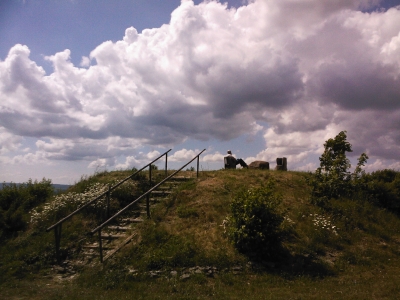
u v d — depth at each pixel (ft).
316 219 36.86
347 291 24.39
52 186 52.13
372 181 47.65
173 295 23.58
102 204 40.06
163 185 46.70
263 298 22.88
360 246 33.94
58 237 32.07
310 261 30.30
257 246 30.01
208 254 30.01
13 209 42.91
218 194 41.34
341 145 43.70
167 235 33.01
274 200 31.65
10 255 32.53
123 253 31.01
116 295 23.61
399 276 27.84
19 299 23.00
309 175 50.11
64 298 23.08
